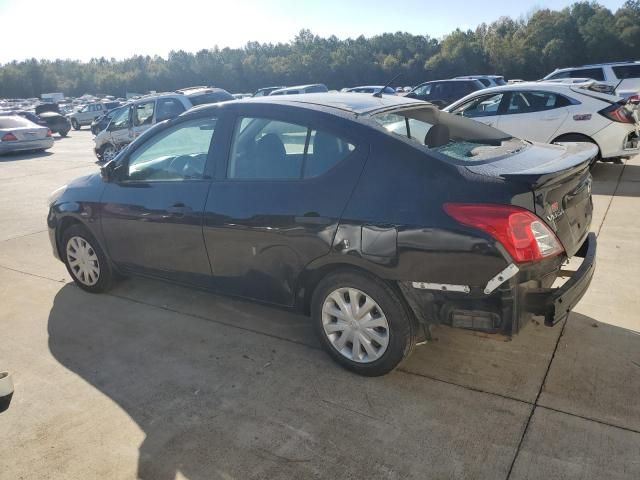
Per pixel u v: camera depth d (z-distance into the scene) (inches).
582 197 126.6
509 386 119.0
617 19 2940.5
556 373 122.3
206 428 112.6
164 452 106.1
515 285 103.9
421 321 115.6
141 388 129.0
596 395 113.6
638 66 572.4
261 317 162.6
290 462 101.3
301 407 117.3
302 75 3604.8
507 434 104.3
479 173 108.3
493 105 351.9
